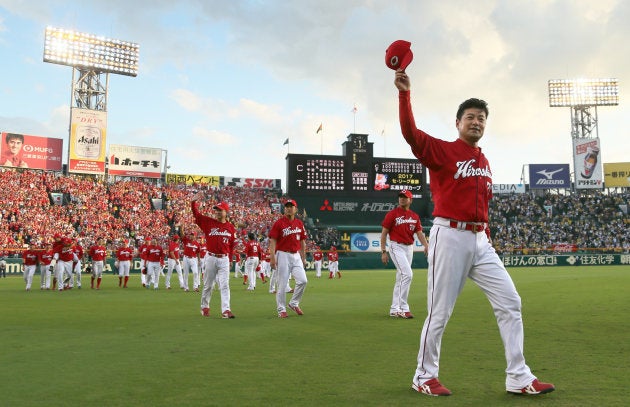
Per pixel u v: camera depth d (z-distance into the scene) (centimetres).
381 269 4009
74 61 4397
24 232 3488
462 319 877
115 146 4778
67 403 378
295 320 891
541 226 5100
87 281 2433
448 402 374
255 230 4419
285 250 952
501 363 518
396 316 938
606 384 425
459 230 417
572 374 463
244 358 546
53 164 4406
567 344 625
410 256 955
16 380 450
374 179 4628
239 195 5100
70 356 561
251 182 5444
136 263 3347
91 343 647
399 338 682
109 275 3061
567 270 3256
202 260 2073
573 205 5400
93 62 4478
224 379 450
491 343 636
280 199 5153
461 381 442
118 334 726
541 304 1123
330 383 435
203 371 483
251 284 1914
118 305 1210
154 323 853
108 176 4788
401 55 379
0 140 4197
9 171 4031
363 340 666
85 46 4438
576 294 1384
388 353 574
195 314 1005
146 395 398
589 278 2200
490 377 457
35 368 499
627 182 5572
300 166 4491
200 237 3597
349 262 3978
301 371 482
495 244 4819
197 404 372
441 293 416
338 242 4475
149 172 4919
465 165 419
